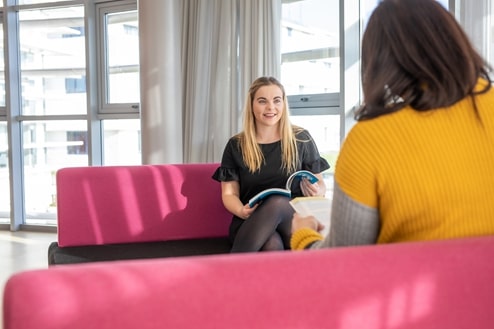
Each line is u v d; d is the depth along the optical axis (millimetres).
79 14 4953
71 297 532
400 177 820
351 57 3580
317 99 3809
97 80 4941
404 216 840
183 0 3936
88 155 4945
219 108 3836
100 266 578
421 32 863
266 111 2426
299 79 3898
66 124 5086
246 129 2488
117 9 4789
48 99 5145
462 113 844
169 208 2639
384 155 825
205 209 2689
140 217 2600
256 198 2225
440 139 820
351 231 883
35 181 5258
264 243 2076
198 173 2688
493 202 829
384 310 626
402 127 828
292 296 597
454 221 816
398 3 901
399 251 648
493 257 669
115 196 2570
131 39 4809
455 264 652
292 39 3900
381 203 864
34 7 5043
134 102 4816
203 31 3885
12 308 518
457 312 653
